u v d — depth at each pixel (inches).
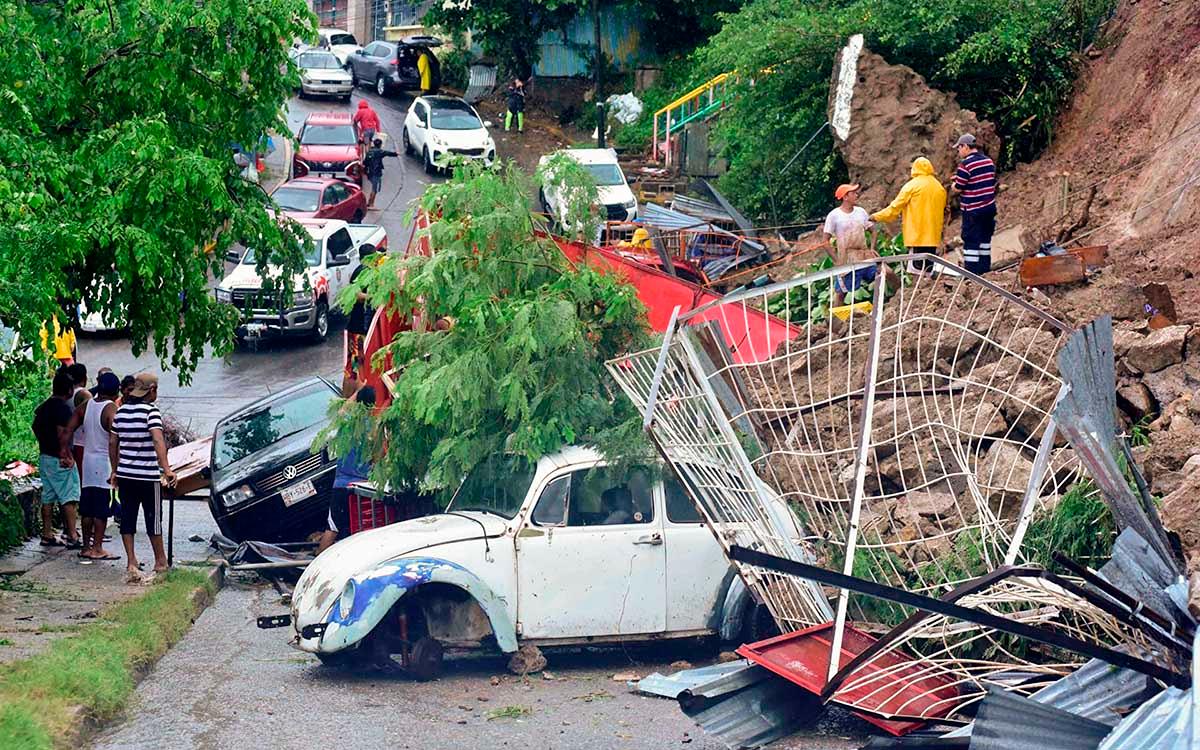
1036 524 362.0
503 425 426.9
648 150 1585.9
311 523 589.9
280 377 1001.5
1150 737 244.4
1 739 285.9
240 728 333.7
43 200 444.5
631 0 1742.1
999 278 582.6
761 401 431.2
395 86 1975.9
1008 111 916.0
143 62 532.7
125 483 496.1
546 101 1831.9
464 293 447.2
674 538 400.5
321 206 1261.1
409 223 479.5
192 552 591.8
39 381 729.0
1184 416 397.7
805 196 1040.8
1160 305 477.1
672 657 417.4
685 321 347.9
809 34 985.5
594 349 438.0
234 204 557.9
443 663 410.0
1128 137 775.7
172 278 537.0
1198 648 245.0
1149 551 264.4
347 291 471.2
